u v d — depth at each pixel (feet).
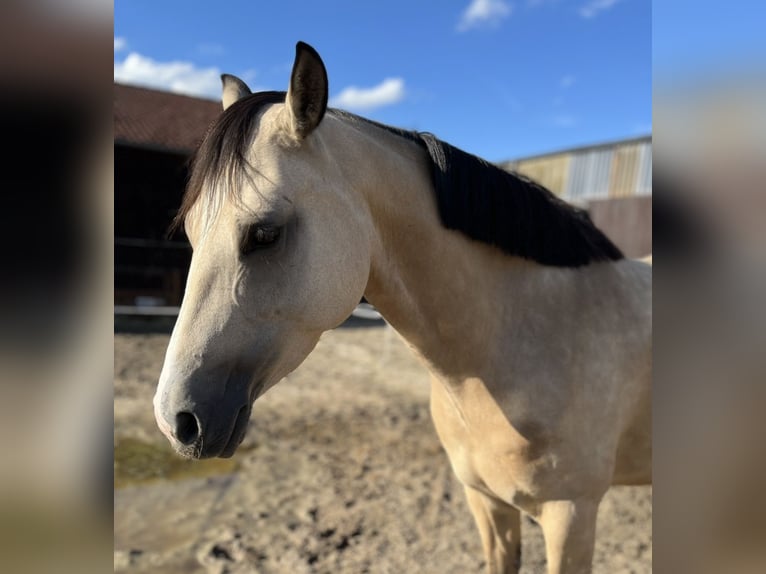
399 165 4.73
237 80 5.28
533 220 5.19
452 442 5.68
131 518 9.95
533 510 5.28
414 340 5.00
